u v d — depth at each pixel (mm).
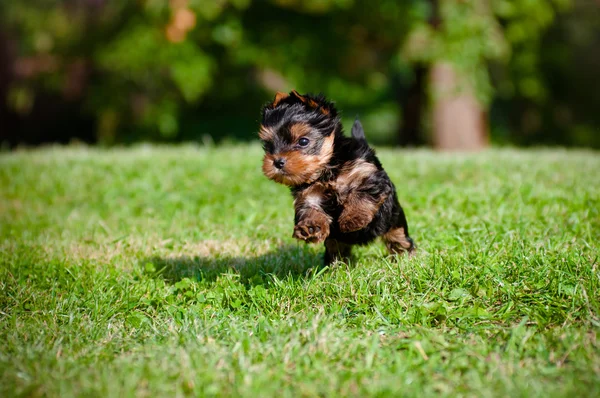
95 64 23250
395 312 5262
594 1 27781
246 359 4512
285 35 21906
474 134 21594
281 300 5586
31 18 23094
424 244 6906
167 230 8539
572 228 7289
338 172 5676
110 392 4023
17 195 11078
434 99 20969
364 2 20812
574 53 29828
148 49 20438
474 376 4191
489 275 5656
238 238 7941
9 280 6453
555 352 4531
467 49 19656
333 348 4625
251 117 24688
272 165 5609
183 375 4293
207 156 13211
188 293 5930
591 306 5051
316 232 5383
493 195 9000
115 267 6914
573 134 30312
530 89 26250
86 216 9711
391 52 23281
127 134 24531
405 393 4047
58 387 4160
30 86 24766
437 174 10914
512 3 21953
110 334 5242
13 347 4840
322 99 5938
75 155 14172
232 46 21250
